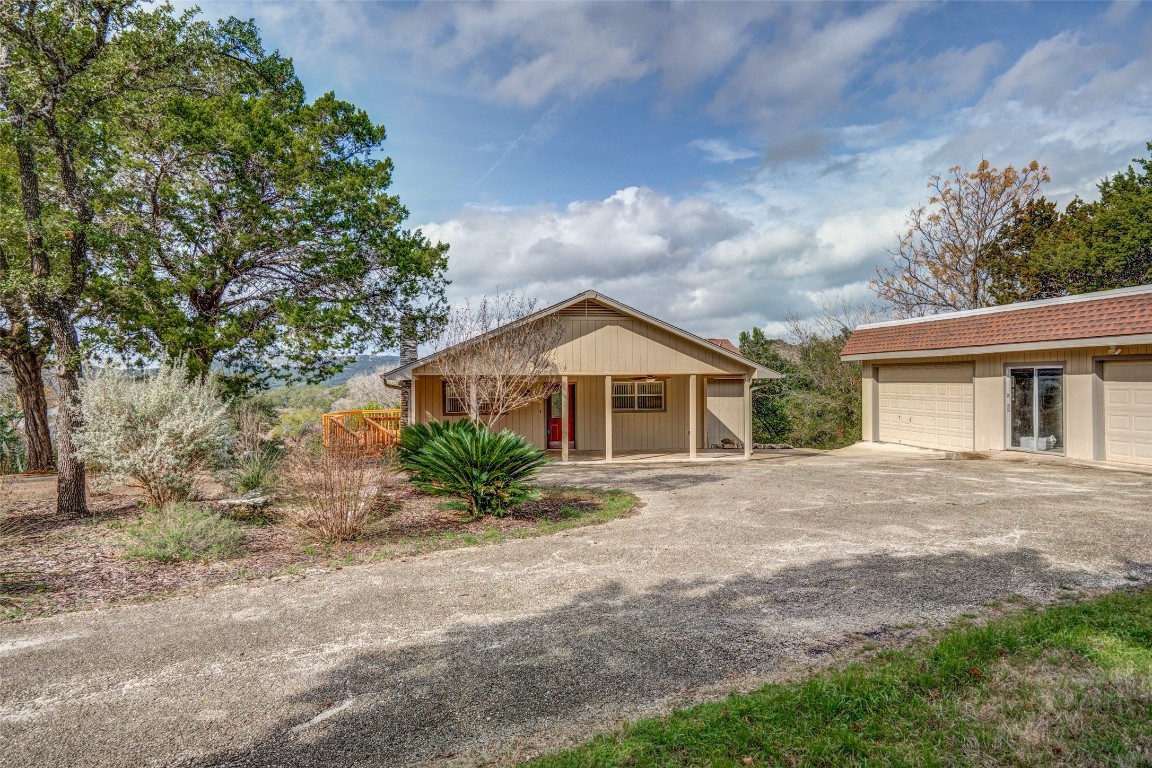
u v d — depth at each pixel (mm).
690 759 2666
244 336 15141
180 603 5195
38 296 9031
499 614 4770
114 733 3094
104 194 12008
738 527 7629
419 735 3029
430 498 10039
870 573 5566
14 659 4043
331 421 16750
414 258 18141
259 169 15227
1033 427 14141
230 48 13258
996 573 5457
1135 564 5621
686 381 18875
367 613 4859
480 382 14438
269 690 3551
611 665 3779
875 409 18859
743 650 3955
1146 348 12000
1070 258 24922
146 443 8922
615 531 7621
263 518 8516
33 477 13906
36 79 9172
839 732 2832
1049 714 2982
